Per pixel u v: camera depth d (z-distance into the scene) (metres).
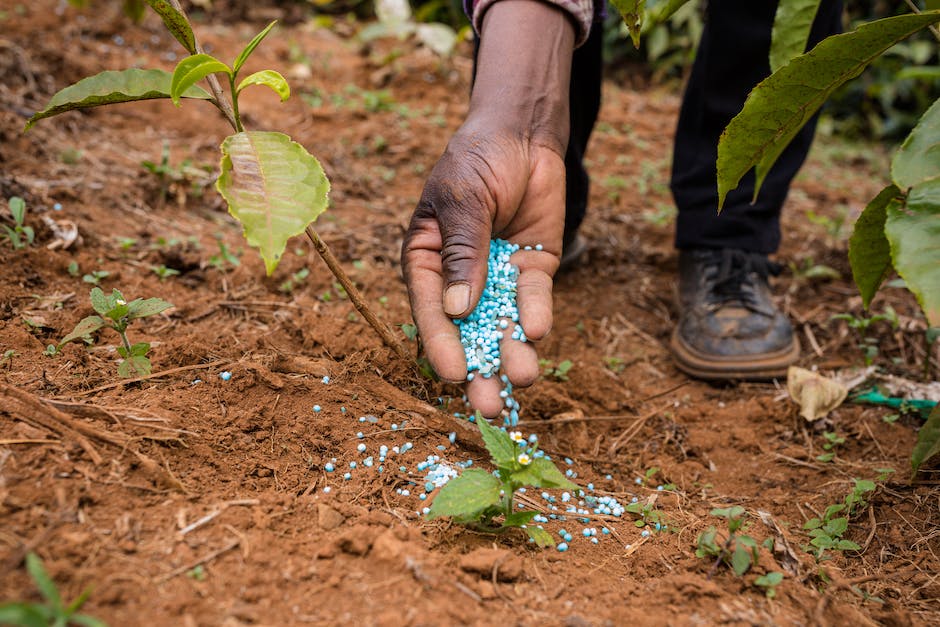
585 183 2.77
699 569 1.58
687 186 2.74
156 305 1.82
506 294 1.94
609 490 1.99
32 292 2.16
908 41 5.76
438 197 1.86
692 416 2.43
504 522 1.60
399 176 3.80
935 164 1.40
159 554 1.34
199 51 1.66
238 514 1.48
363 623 1.28
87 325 1.78
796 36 1.88
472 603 1.36
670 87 6.30
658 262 3.33
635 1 1.74
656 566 1.62
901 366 2.60
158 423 1.65
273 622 1.25
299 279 2.62
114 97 1.62
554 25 2.07
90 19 4.59
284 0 6.13
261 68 4.59
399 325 2.41
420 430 1.90
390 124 4.21
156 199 2.98
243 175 1.44
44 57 3.69
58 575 1.23
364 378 2.01
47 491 1.40
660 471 2.11
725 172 1.83
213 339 2.09
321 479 1.69
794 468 2.18
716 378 2.62
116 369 1.87
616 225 3.60
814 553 1.74
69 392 1.73
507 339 1.88
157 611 1.23
